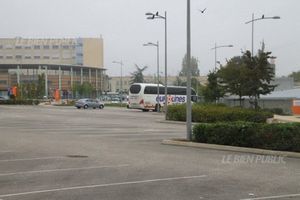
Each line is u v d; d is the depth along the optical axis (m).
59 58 174.62
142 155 15.95
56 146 18.53
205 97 58.28
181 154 16.45
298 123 17.23
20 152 16.33
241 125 18.14
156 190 9.78
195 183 10.63
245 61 42.50
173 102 68.12
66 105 88.81
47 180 10.90
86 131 27.06
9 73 153.25
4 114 48.72
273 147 17.05
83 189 9.85
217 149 18.36
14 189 9.80
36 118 41.06
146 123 36.34
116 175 11.66
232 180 11.08
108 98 141.25
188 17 22.28
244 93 43.62
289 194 9.48
